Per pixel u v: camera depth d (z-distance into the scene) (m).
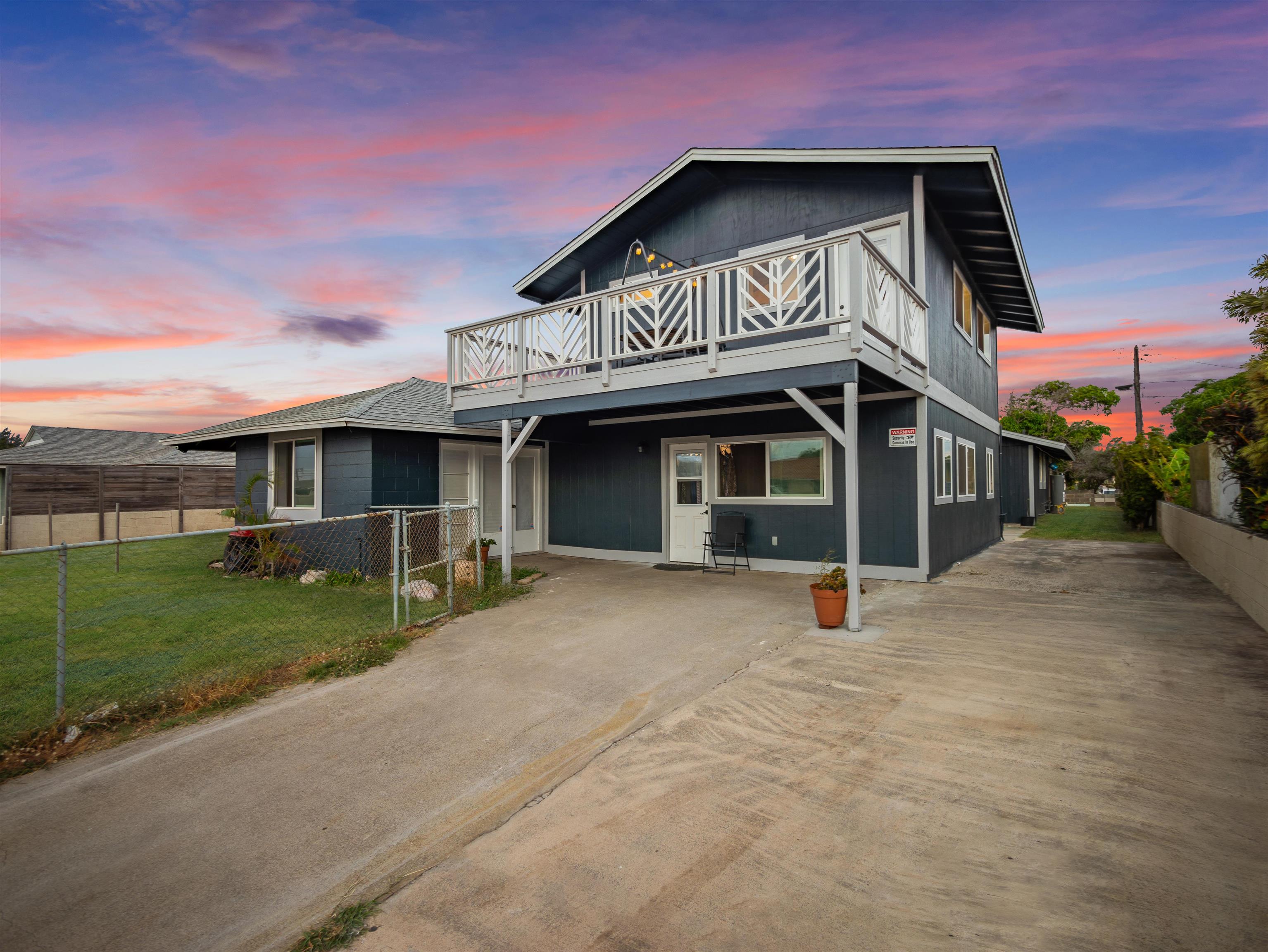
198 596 8.54
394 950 2.12
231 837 2.89
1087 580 8.45
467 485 11.50
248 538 10.52
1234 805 2.80
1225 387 28.25
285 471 11.75
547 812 3.01
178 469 18.89
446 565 9.36
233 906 2.41
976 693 4.30
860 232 6.05
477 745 3.84
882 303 7.26
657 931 2.15
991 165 7.78
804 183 9.32
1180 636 5.51
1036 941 2.03
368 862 2.68
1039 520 20.59
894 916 2.18
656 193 10.39
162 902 2.44
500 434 11.41
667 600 7.80
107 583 9.81
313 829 2.94
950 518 9.80
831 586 6.13
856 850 2.59
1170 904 2.17
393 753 3.75
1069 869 2.40
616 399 8.02
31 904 2.44
